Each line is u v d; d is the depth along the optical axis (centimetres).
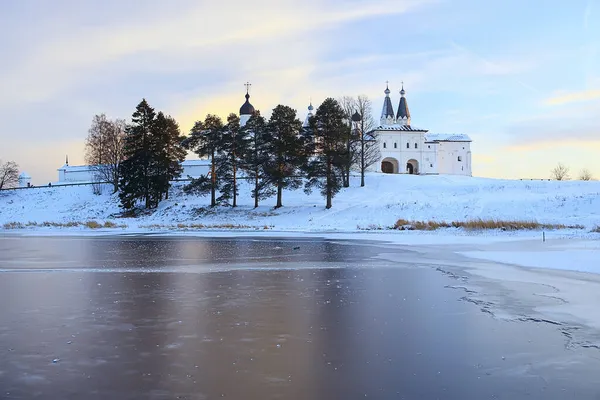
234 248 3553
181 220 7069
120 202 8762
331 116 6462
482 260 2717
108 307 1633
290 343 1246
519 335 1298
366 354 1162
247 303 1683
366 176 9062
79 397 936
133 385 988
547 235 4069
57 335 1320
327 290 1903
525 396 935
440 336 1295
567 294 1795
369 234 4691
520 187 7131
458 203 6281
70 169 11550
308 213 6494
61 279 2195
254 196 7044
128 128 7850
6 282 2119
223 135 7075
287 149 6550
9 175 12875
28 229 6438
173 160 8075
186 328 1380
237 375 1038
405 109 13250
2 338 1294
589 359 1122
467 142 13512
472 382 998
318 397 931
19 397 936
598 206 5422
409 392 953
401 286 1975
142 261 2825
